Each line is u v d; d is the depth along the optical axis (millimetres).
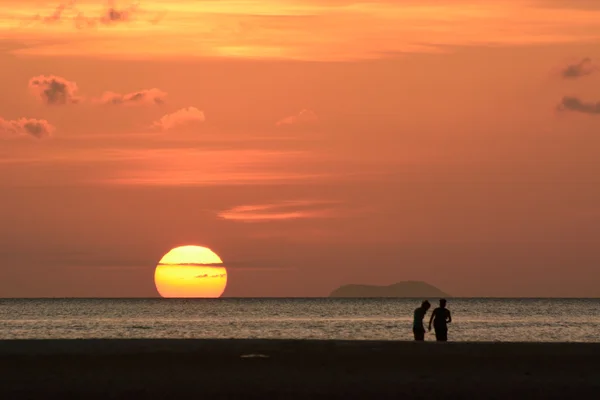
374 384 99312
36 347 126875
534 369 109188
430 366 111188
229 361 114562
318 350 124625
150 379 102000
